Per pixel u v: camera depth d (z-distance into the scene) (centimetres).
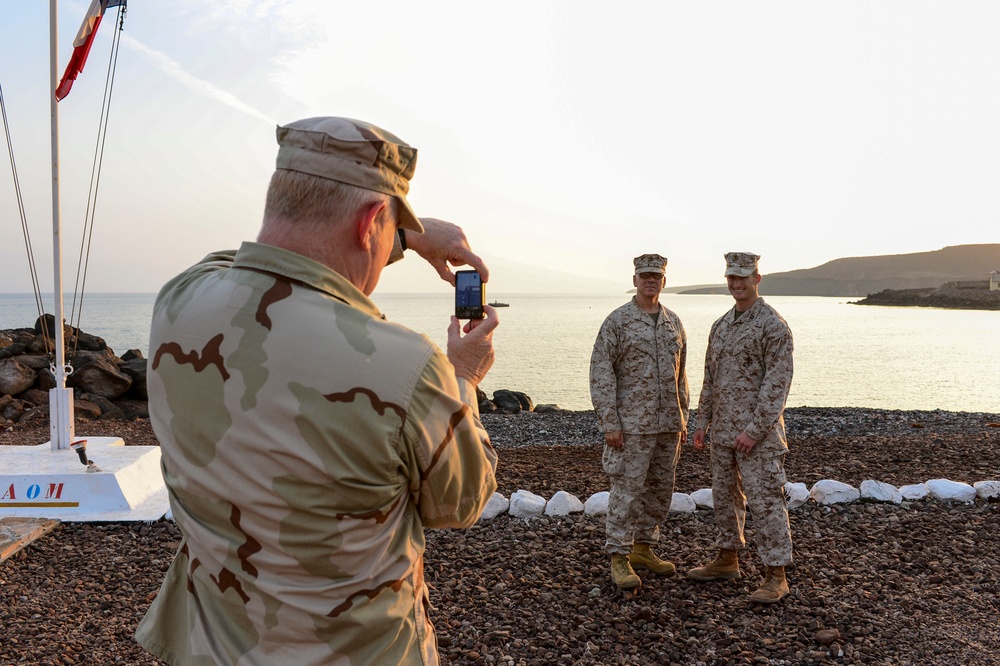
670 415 492
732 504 483
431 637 135
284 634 118
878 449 911
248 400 116
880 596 458
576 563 516
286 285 120
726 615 436
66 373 687
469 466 128
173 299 131
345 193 123
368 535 118
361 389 114
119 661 374
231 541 119
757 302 475
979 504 649
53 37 621
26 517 589
